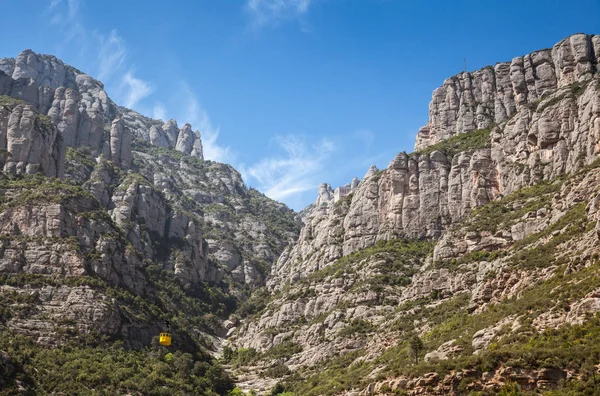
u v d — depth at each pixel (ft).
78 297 549.54
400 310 536.42
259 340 622.13
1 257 568.82
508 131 644.27
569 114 594.65
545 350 329.52
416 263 605.31
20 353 478.18
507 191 615.98
